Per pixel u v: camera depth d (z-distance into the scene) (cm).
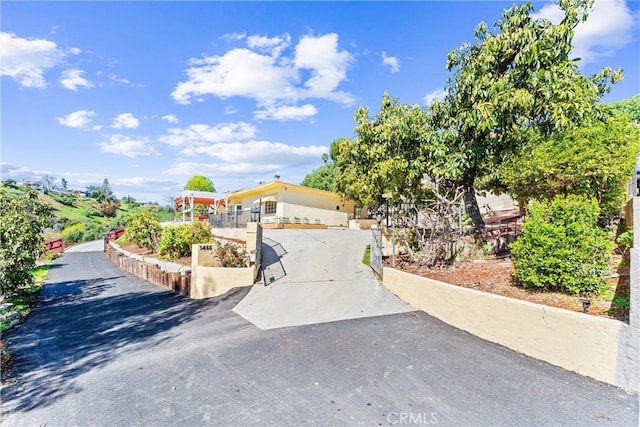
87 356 500
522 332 420
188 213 3177
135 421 318
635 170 668
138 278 1282
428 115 905
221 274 866
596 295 453
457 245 827
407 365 407
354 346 474
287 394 356
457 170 770
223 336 549
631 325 317
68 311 809
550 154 695
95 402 357
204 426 305
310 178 3466
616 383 327
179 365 445
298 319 612
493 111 713
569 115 699
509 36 723
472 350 439
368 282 830
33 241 896
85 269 1552
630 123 705
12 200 886
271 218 2241
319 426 298
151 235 1662
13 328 666
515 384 350
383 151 861
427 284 609
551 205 505
